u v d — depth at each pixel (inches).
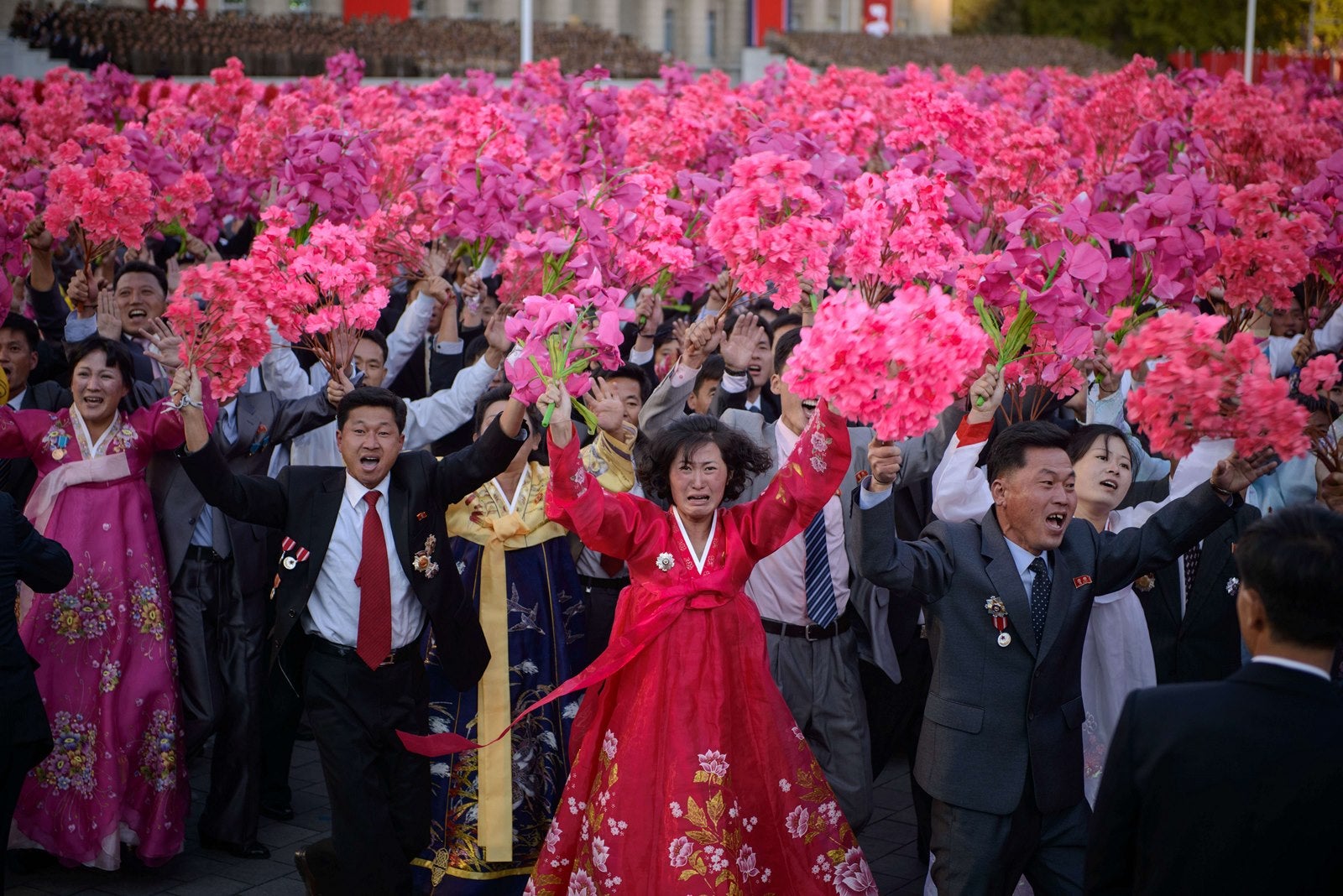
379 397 172.7
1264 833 101.8
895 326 134.0
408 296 330.3
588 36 1278.3
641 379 214.1
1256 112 385.7
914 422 134.8
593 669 156.5
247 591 204.7
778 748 158.6
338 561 173.3
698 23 2090.3
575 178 253.4
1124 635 172.4
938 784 153.0
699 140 324.8
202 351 177.0
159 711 194.5
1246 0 1625.2
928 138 290.0
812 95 435.8
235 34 1017.5
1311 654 105.8
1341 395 201.3
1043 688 150.8
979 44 1619.1
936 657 156.6
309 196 262.2
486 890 178.4
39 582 171.6
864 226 195.6
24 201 265.3
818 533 184.4
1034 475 151.7
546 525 185.3
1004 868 152.2
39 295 280.5
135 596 194.7
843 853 160.9
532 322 159.6
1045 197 283.3
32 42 881.5
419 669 178.5
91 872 199.0
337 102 415.8
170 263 353.7
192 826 216.5
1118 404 207.9
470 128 300.4
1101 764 169.9
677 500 160.2
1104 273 177.3
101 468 193.9
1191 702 106.4
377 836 171.6
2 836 165.9
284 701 213.8
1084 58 1603.1
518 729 180.7
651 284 253.6
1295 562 104.0
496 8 1822.1
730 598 160.1
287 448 221.3
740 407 218.7
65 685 191.2
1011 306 177.9
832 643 187.0
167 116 401.1
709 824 150.9
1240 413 129.9
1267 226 244.5
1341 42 1628.9
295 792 231.5
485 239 287.3
